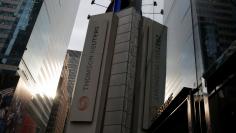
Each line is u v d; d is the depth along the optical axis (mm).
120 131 46094
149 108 51406
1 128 102500
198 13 105188
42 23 137375
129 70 53156
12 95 106688
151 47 60656
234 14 93062
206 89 16328
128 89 51094
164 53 61844
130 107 49938
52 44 171375
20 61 114688
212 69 15852
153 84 55469
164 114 24469
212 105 15664
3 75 110062
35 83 139875
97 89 50469
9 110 105438
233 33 89625
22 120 122250
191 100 19016
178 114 22172
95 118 47312
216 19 95375
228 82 14484
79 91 51000
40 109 153750
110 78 53031
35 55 134125
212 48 89625
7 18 125938
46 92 168375
